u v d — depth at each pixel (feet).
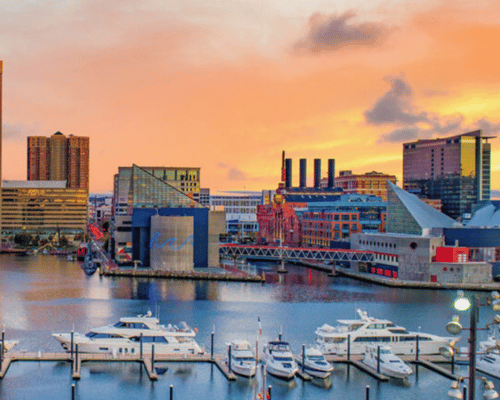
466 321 499.92
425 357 382.63
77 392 319.06
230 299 603.26
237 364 345.10
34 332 445.78
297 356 369.71
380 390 329.31
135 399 312.09
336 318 507.30
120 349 374.22
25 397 311.88
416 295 640.17
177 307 554.05
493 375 351.46
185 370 354.13
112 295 621.31
